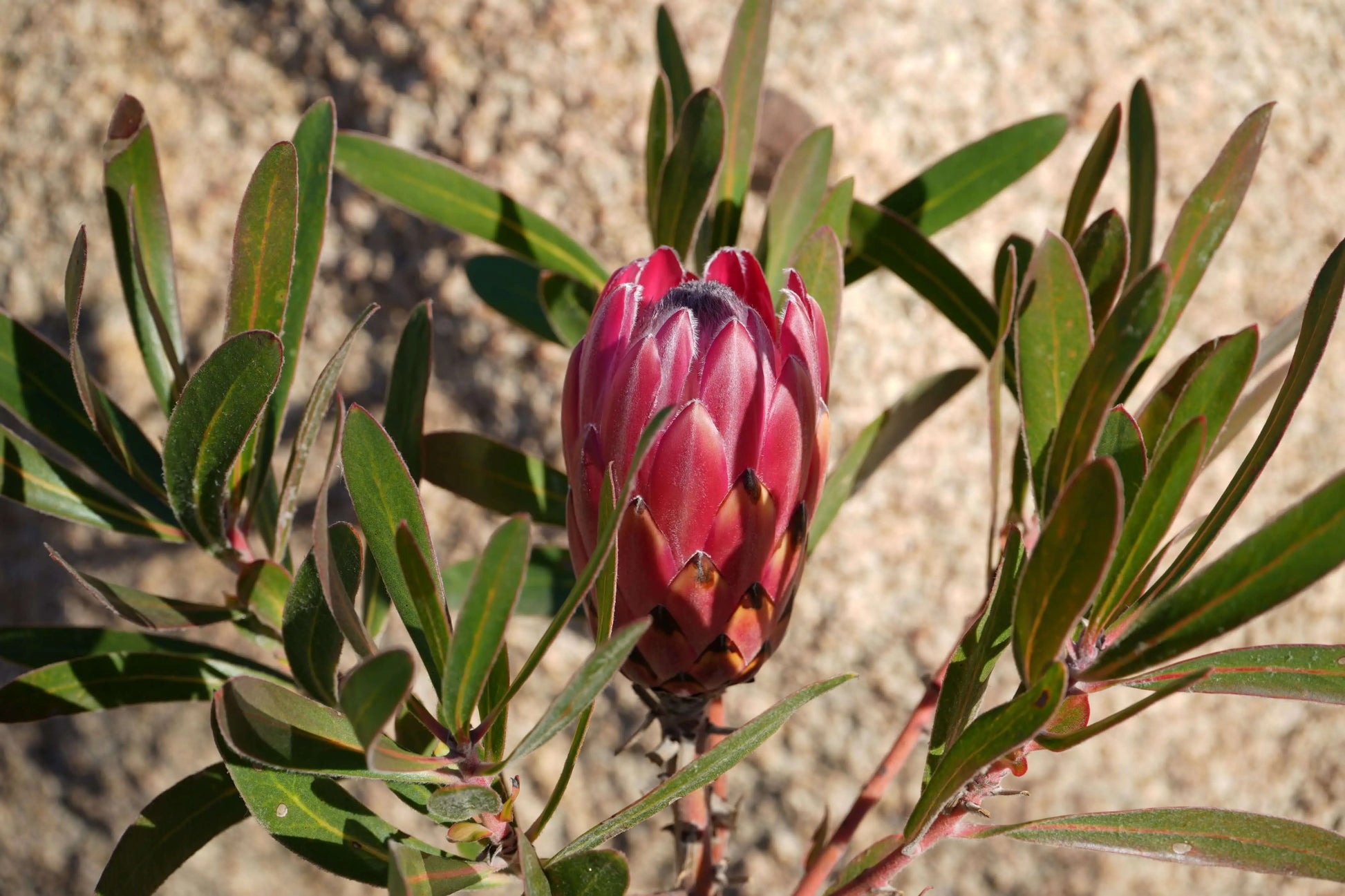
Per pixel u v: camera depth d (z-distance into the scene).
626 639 0.53
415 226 0.95
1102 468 0.53
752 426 0.58
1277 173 0.98
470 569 0.76
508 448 0.74
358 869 0.61
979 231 0.95
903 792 1.00
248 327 0.63
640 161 0.93
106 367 0.99
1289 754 1.04
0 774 1.12
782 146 0.91
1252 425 0.94
